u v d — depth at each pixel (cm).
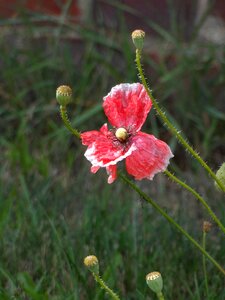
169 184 47
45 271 37
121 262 39
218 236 41
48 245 40
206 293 35
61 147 50
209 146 50
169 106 51
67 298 35
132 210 44
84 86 51
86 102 51
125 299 37
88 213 42
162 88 50
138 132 28
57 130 49
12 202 44
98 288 36
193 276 38
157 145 28
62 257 39
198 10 51
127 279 39
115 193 46
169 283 37
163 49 51
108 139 29
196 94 50
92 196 44
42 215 42
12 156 49
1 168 48
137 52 28
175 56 51
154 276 27
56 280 37
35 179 47
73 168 49
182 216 43
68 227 41
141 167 28
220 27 51
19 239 41
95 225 41
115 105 29
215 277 38
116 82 51
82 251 39
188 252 39
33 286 37
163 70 50
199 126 50
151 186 47
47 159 48
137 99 29
